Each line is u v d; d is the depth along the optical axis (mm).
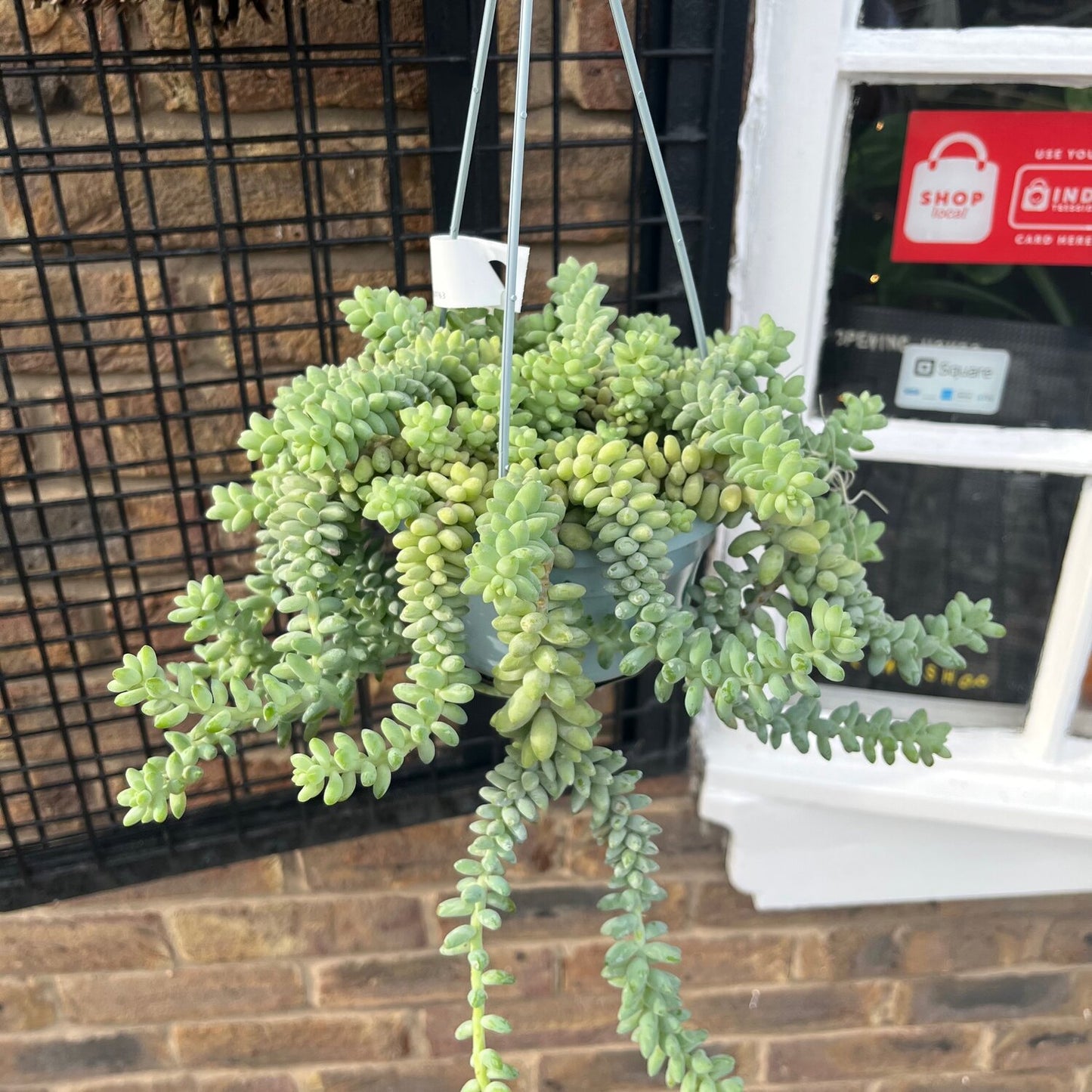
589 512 515
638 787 1044
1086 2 787
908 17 807
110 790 941
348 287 826
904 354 917
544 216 824
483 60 539
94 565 835
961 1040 1189
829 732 573
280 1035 1114
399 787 950
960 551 967
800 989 1153
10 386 753
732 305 872
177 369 784
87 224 777
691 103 778
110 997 1066
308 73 708
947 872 1064
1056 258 867
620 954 487
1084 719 1030
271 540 571
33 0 642
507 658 434
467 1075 1157
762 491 482
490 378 530
